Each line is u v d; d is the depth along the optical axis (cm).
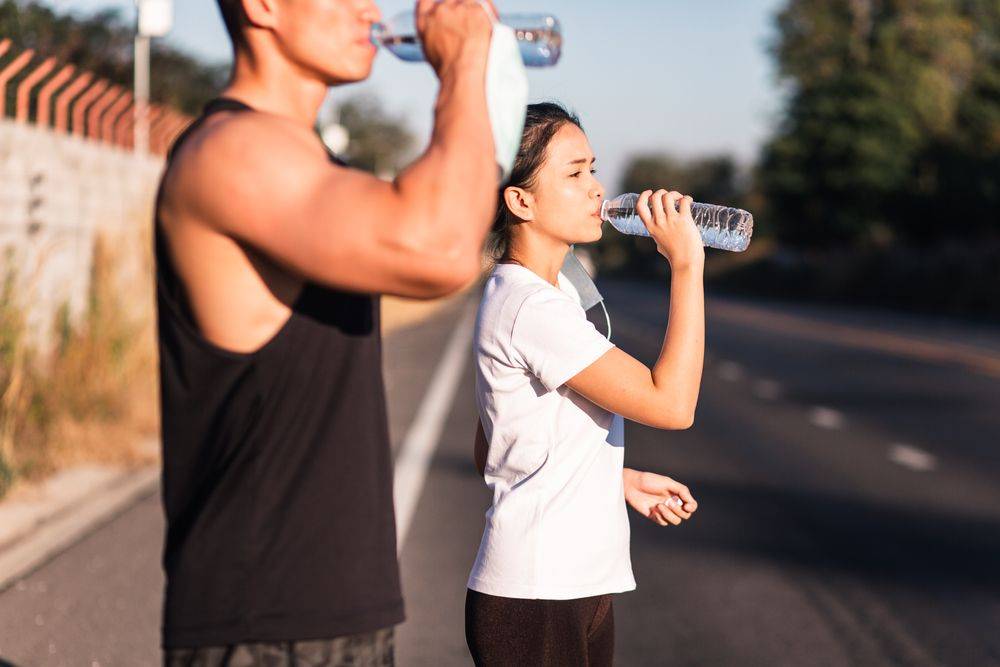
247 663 162
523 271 243
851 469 995
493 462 244
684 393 222
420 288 145
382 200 144
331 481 163
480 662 243
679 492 276
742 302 5519
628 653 502
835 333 2998
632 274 12038
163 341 163
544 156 243
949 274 4534
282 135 151
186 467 166
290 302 159
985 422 1310
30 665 457
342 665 165
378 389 172
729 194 11812
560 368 230
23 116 995
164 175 157
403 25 169
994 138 5519
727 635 528
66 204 1098
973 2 5828
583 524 238
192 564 162
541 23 188
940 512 815
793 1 5956
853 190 5656
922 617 560
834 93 5653
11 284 865
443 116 150
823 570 650
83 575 595
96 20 1540
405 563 642
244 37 166
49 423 896
